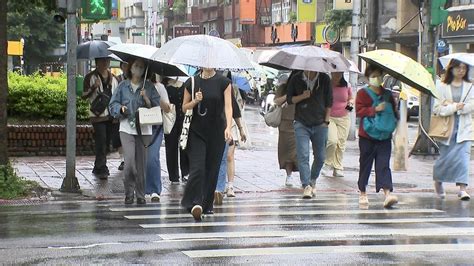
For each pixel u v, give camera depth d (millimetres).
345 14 79438
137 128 19516
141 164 19812
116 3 82188
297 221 16859
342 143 25188
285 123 23359
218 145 17078
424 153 31422
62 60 38125
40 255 13180
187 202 17062
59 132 29672
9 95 30297
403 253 13383
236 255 13164
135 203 20000
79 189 21734
